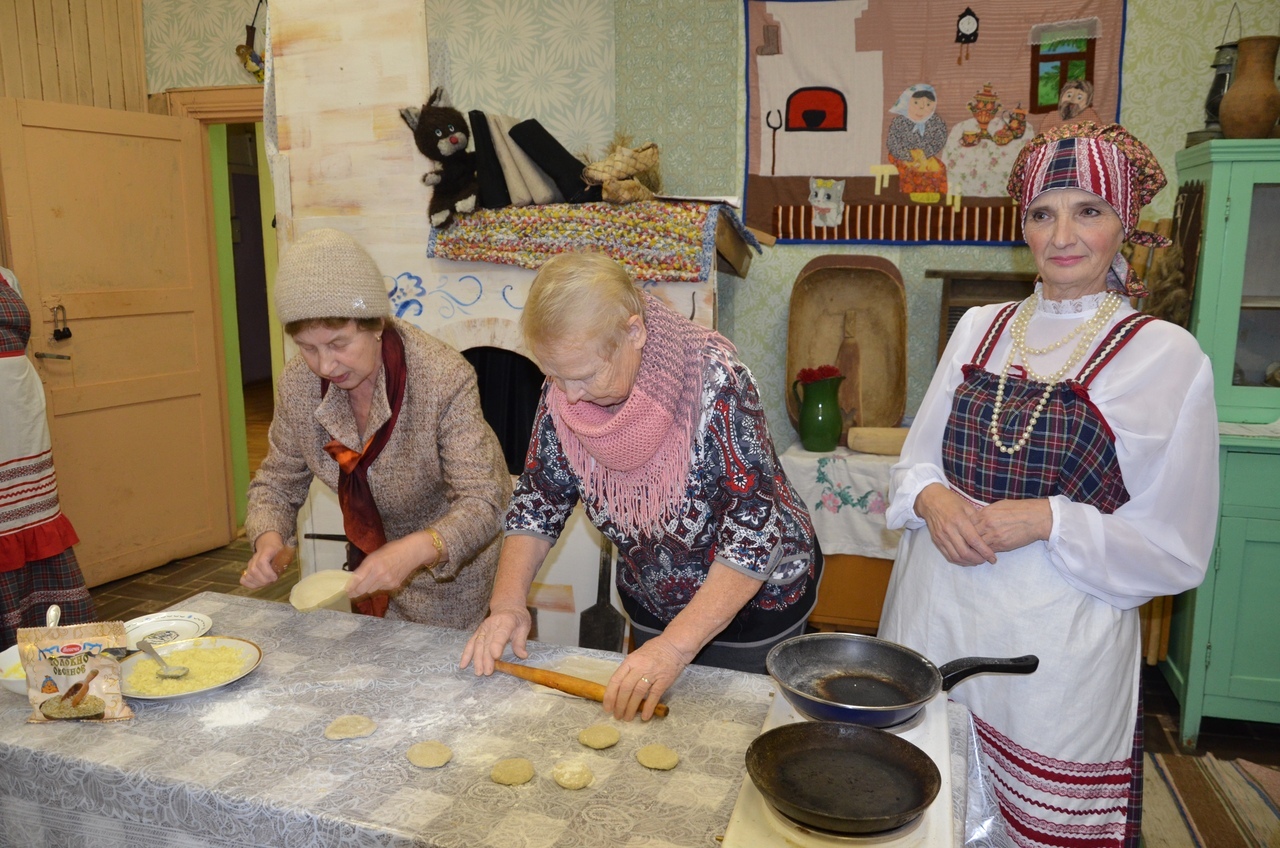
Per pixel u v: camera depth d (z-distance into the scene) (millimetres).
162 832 1168
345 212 2834
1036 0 3277
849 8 3414
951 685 1243
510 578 1580
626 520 1506
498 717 1308
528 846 1011
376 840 1040
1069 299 1624
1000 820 1357
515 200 2703
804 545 1637
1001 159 3395
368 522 1895
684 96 3547
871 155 3502
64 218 3912
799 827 977
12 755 1236
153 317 4320
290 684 1416
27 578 3016
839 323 3576
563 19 3562
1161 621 3148
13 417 2881
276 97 2826
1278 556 2686
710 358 1400
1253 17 3139
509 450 3229
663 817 1067
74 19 4199
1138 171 1525
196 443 4586
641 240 2602
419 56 2670
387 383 1796
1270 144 2637
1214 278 2766
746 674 1437
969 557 1582
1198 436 1516
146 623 1623
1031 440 1588
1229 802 2521
